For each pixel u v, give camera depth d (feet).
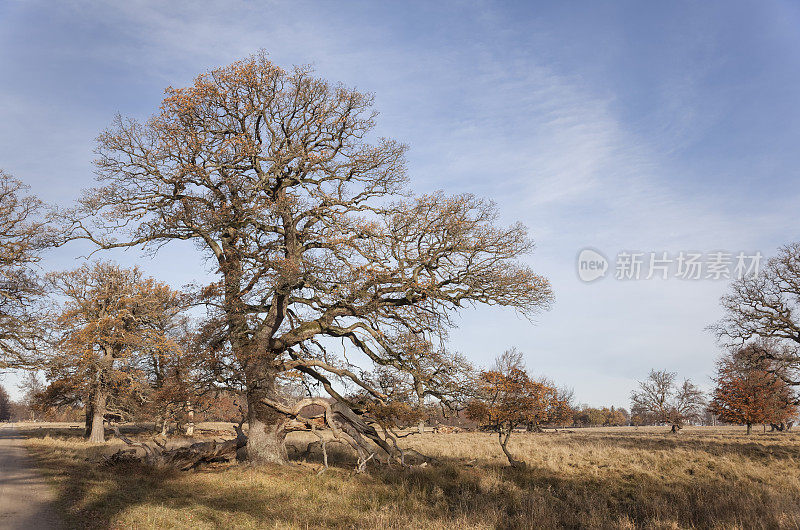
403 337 66.90
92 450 90.33
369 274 62.85
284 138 72.64
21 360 97.66
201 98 66.44
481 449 90.17
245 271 64.03
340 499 46.24
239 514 39.01
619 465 70.23
